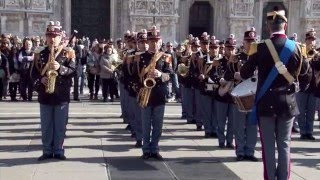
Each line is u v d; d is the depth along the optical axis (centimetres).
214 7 3466
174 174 877
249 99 891
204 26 3528
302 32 3488
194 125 1470
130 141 1182
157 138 999
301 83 752
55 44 941
